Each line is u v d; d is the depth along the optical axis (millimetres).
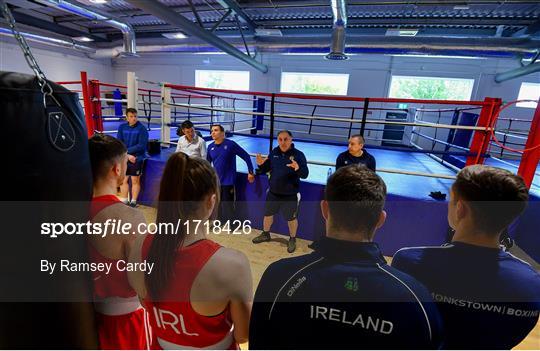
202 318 680
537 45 5188
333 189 579
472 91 7270
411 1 4887
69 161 627
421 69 7477
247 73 8852
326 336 517
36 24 7320
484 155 2592
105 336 872
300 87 8508
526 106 6941
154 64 9820
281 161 2617
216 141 2920
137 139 3402
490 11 5184
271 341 557
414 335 489
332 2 4234
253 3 5734
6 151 527
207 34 5406
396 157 5559
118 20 6094
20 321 596
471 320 663
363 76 7887
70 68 9086
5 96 518
